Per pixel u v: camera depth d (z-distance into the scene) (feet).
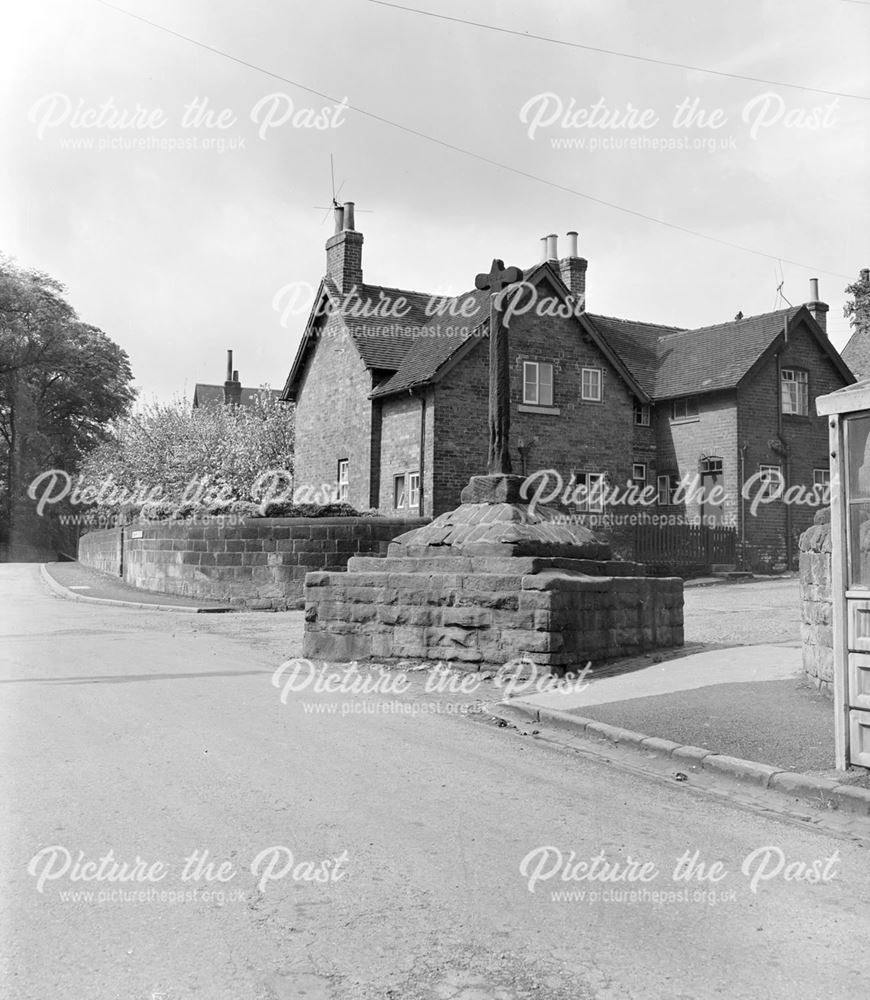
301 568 65.41
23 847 15.30
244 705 27.81
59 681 31.32
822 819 18.49
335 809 17.71
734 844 16.76
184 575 69.92
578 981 11.37
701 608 57.67
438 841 16.19
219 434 113.70
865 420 20.85
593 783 20.57
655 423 100.42
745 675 31.32
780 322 95.35
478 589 34.37
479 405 82.58
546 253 100.53
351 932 12.54
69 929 12.48
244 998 10.78
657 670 33.37
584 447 89.56
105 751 21.45
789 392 95.76
